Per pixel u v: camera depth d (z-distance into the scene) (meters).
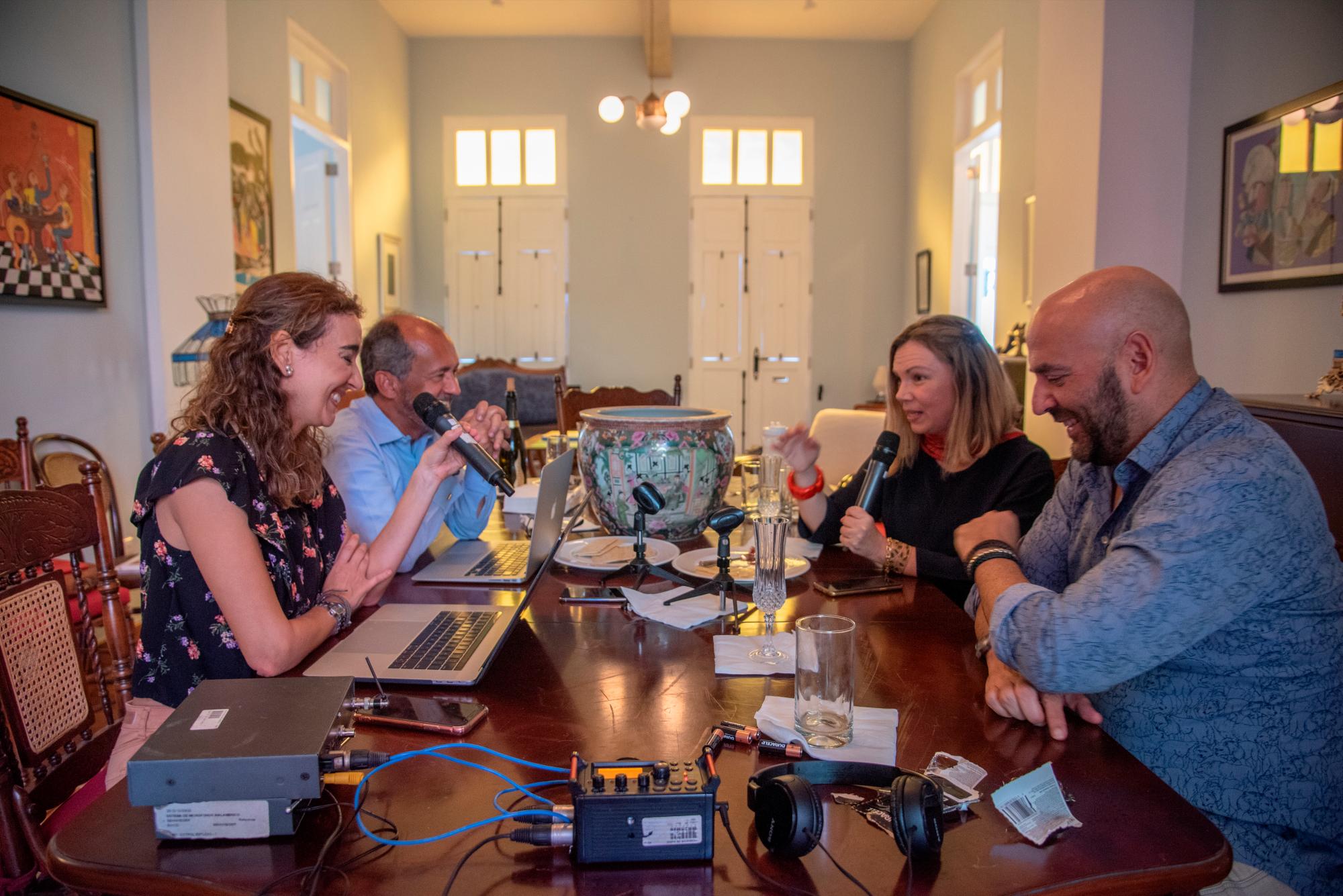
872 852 0.81
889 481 2.07
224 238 4.54
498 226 8.01
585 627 1.44
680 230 8.00
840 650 0.99
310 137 6.39
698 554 1.84
